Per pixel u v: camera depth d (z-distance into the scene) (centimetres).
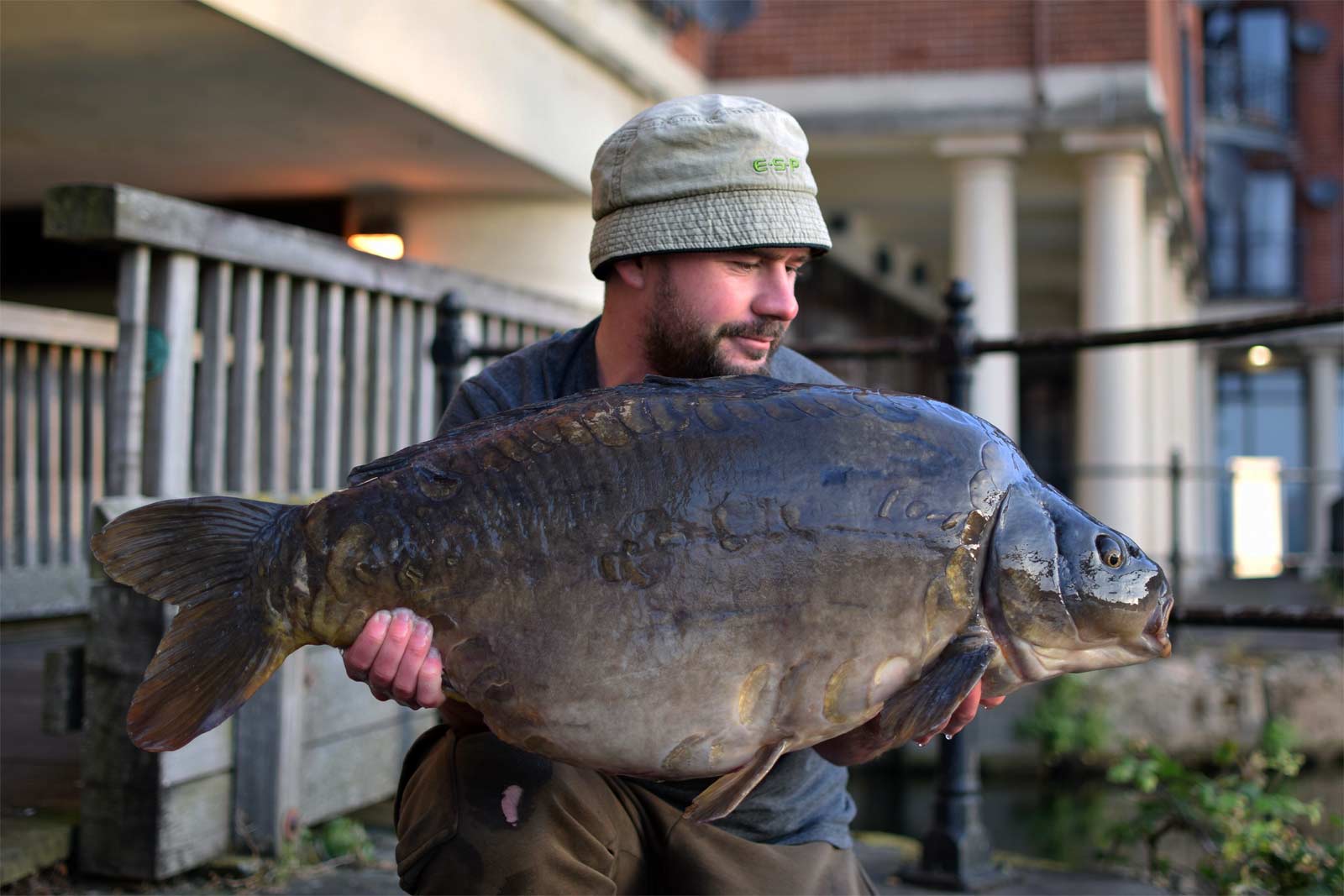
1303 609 337
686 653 175
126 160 759
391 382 514
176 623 179
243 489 417
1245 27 2617
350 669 180
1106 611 184
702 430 179
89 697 350
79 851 353
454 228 838
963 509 181
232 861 362
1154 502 1412
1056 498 189
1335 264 2589
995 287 1084
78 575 711
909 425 184
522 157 746
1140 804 445
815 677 176
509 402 231
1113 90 1052
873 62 1092
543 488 177
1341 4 2597
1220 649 962
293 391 448
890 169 1179
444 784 205
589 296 845
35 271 895
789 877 214
